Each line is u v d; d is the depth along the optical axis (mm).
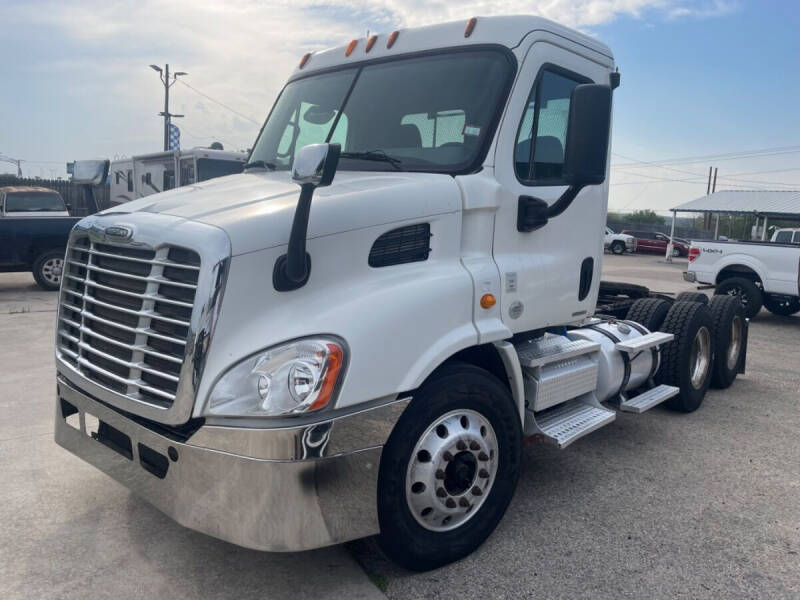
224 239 2729
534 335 4109
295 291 2877
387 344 2939
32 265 12602
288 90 4625
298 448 2701
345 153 3844
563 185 3998
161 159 18297
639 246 36312
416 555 3197
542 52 3812
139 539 3541
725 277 12594
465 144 3592
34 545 3461
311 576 3248
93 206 6734
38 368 6898
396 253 3215
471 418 3389
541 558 3473
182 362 2738
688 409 5992
